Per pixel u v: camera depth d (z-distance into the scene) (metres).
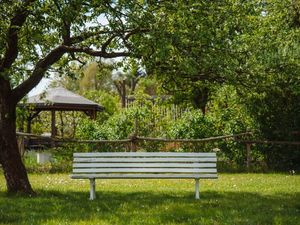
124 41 10.05
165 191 11.96
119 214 8.60
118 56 10.51
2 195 10.84
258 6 16.05
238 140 17.59
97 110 27.56
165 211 8.87
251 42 12.20
